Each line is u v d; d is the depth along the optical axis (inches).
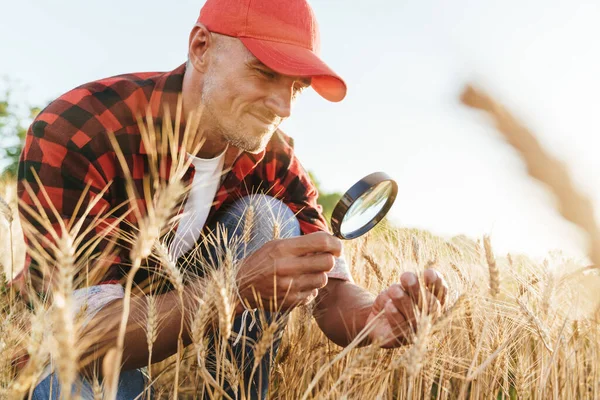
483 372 84.7
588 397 87.7
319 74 76.9
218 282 54.2
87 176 76.1
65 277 37.4
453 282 91.9
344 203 76.5
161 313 64.7
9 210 62.6
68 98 79.2
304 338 87.7
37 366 42.6
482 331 83.6
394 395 90.5
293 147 103.9
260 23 78.6
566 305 93.2
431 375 79.4
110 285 68.6
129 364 68.3
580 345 90.4
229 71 78.5
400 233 109.7
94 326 61.3
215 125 81.4
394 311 66.7
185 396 92.0
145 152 80.5
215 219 94.5
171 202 44.3
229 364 66.4
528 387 89.2
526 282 91.0
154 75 92.1
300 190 100.3
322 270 66.5
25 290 67.1
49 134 75.5
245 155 91.2
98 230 73.2
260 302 65.7
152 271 80.8
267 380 85.1
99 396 55.2
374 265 97.1
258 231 87.0
